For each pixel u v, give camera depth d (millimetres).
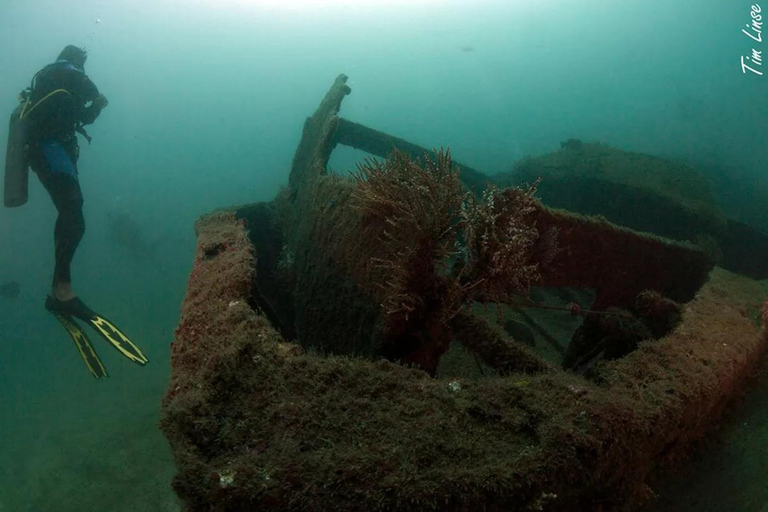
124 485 10047
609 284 4715
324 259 4219
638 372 3020
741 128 35250
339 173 4766
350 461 2014
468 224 3266
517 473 2047
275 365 2564
